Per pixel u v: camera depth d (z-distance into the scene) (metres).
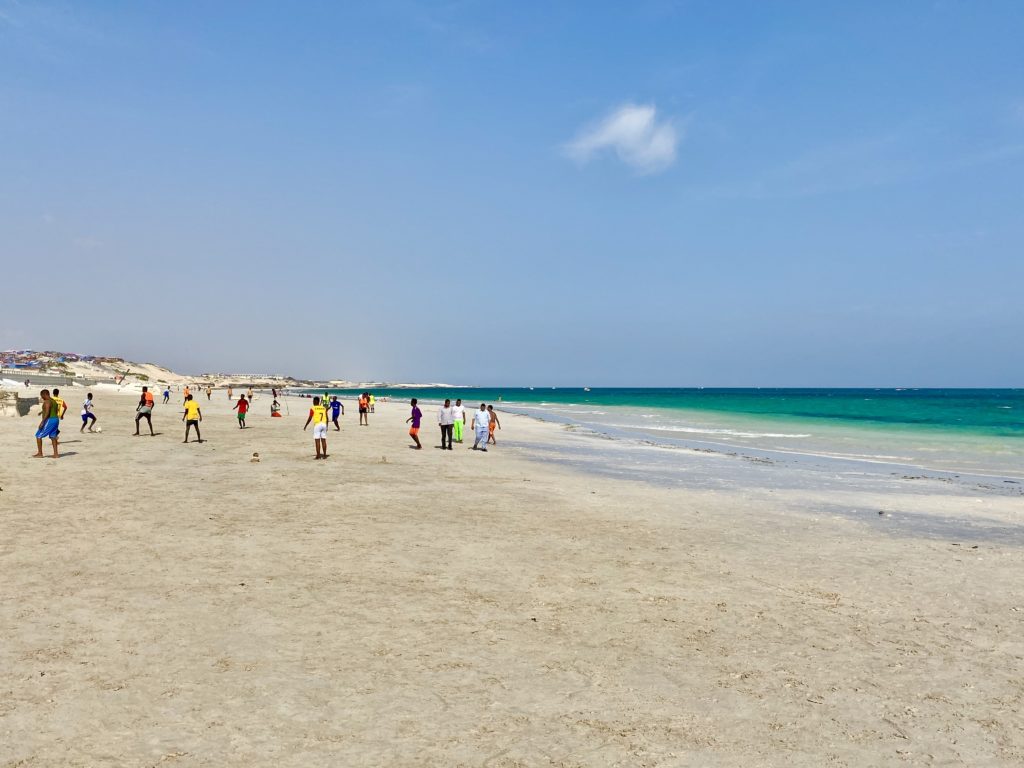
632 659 6.28
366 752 4.50
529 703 5.32
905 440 37.81
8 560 8.80
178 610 7.12
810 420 59.19
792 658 6.42
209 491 14.75
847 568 9.88
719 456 27.59
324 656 6.08
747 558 10.30
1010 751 4.81
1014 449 32.66
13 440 24.45
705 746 4.76
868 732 5.04
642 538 11.46
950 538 12.38
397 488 16.00
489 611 7.48
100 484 15.21
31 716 4.81
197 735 4.64
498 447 29.05
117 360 156.25
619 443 33.09
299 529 11.20
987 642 6.98
